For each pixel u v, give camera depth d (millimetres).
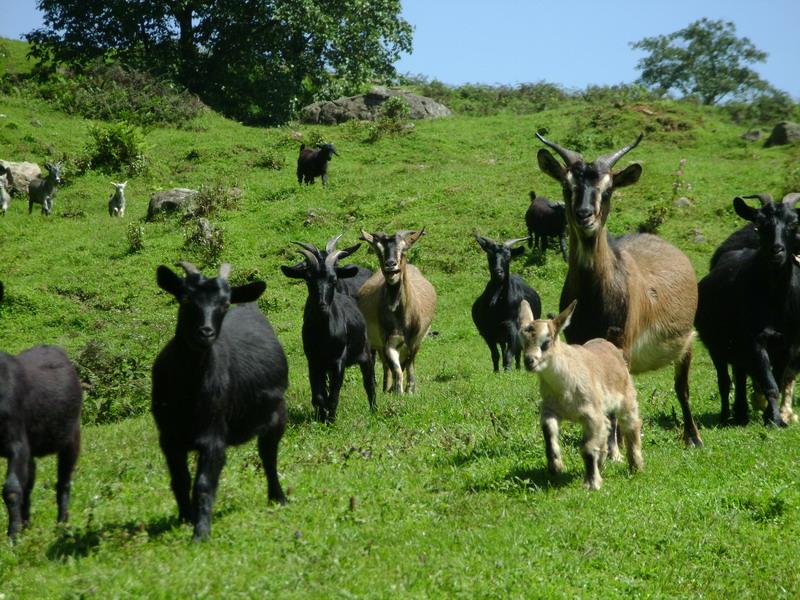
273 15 50844
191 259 27266
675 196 28484
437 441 10164
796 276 11539
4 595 5656
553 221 25484
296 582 5746
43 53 54375
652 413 12039
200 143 42250
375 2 54938
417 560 6301
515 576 6121
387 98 50406
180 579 5699
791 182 28938
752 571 6461
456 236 27234
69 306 24688
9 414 7258
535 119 42562
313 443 10633
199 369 6934
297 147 40812
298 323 22375
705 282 12180
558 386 7965
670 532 7031
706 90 74812
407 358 15617
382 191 31641
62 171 37750
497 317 17969
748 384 14117
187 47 53875
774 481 8203
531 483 8250
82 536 7020
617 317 9531
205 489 6902
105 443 11734
